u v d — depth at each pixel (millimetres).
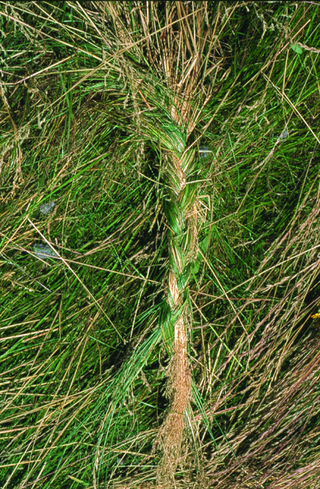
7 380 1302
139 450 1300
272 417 1306
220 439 1311
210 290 1321
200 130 1281
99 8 1238
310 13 1279
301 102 1300
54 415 1291
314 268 1296
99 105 1265
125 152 1282
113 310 1304
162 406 1313
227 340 1314
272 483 1280
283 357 1302
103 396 1278
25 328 1307
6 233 1290
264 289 1284
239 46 1298
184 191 1235
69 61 1253
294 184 1329
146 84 1225
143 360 1259
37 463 1284
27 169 1298
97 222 1315
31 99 1271
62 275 1313
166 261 1258
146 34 1237
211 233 1295
